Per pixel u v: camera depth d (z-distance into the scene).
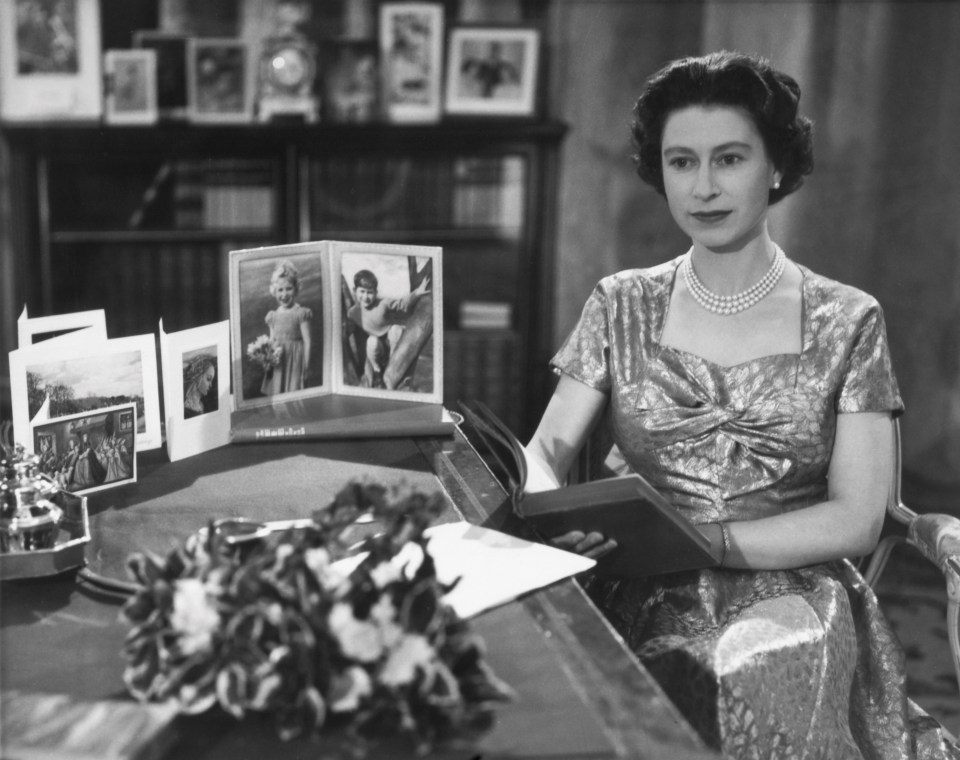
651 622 1.68
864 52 4.82
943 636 3.41
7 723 0.97
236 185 4.94
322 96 4.96
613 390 1.91
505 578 1.26
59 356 1.53
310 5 4.96
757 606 1.62
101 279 4.95
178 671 0.94
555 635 1.13
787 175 1.82
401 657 0.92
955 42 4.70
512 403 5.13
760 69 1.71
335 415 1.81
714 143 1.71
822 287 1.83
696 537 1.47
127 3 4.86
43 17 4.78
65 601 1.22
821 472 1.80
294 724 0.91
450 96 5.00
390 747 0.95
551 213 5.04
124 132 4.79
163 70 4.85
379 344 1.88
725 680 1.45
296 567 0.95
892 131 4.84
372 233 5.01
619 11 5.02
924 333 4.86
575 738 0.95
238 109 4.89
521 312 5.11
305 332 1.87
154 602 1.00
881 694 1.70
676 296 1.89
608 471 1.99
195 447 1.70
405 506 1.06
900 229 4.88
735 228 1.75
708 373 1.82
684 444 1.80
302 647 0.90
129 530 1.41
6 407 4.82
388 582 1.00
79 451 1.52
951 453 4.82
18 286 4.89
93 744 0.94
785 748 1.47
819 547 1.68
